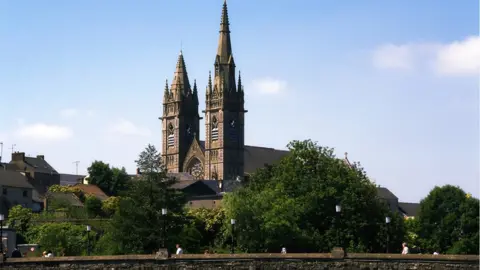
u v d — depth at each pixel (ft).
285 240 489.26
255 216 501.97
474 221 631.15
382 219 510.17
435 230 643.86
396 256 291.58
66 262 307.99
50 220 617.21
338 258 296.30
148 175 497.46
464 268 281.74
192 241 515.91
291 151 550.77
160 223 476.54
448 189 647.97
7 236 467.11
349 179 521.24
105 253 479.82
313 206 499.92
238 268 301.02
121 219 482.28
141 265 304.30
